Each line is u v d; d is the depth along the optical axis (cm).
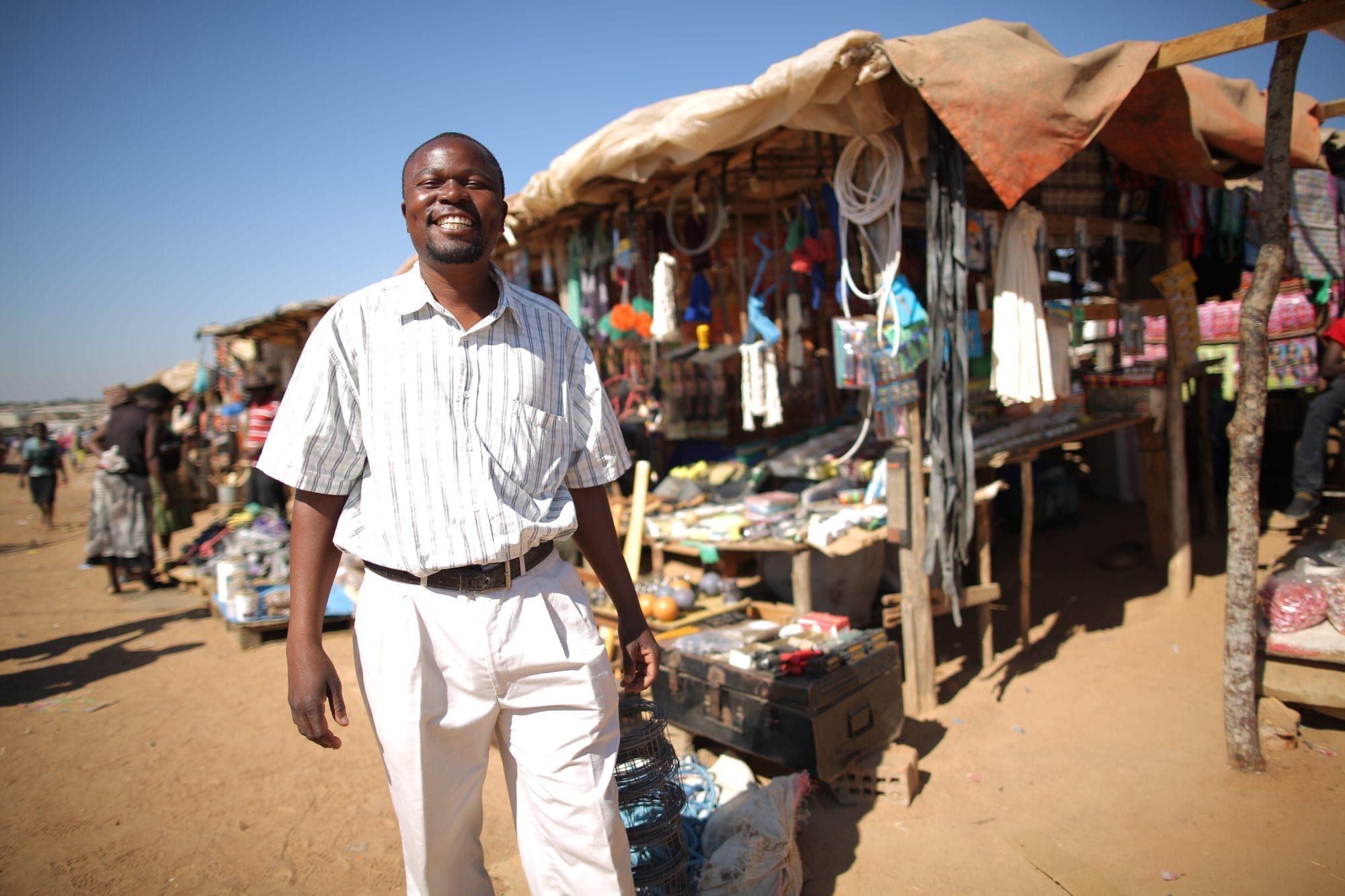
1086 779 327
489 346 172
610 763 181
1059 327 435
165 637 600
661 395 642
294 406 166
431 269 172
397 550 166
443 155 167
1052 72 326
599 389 195
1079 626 497
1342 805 291
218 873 289
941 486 369
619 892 178
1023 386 397
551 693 175
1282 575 355
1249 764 319
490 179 171
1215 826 289
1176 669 422
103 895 278
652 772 233
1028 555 461
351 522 174
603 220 547
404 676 166
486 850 297
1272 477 687
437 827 174
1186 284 507
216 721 432
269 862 296
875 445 569
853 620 500
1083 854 279
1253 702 320
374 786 353
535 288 674
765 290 496
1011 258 397
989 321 430
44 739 414
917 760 337
